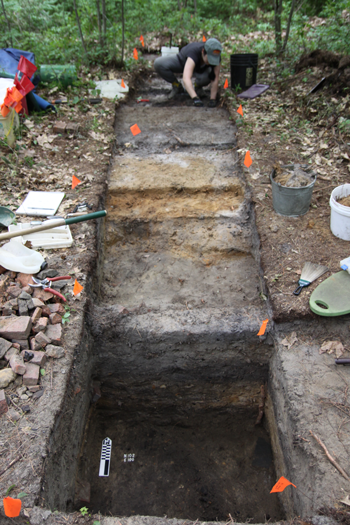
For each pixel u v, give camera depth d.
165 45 8.98
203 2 11.59
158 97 7.50
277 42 7.92
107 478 3.35
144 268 4.11
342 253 3.51
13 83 5.08
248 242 4.19
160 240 4.35
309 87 6.20
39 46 7.73
